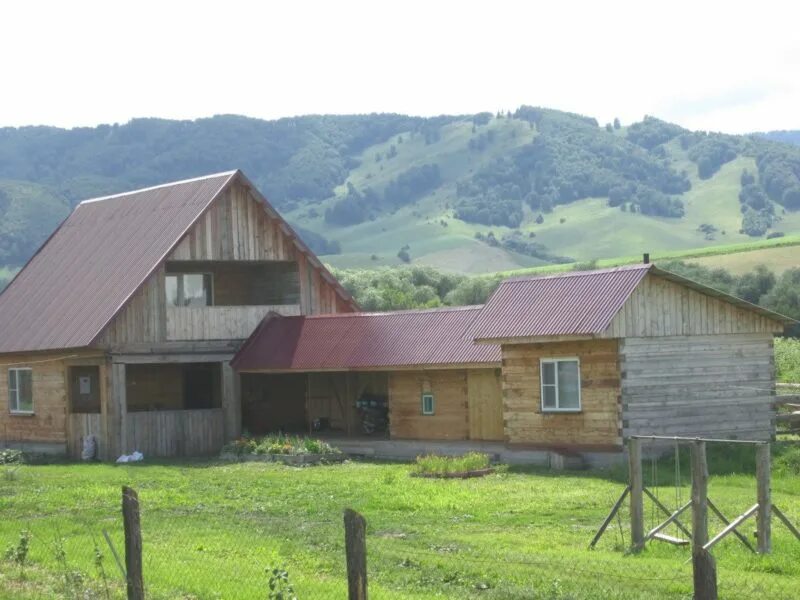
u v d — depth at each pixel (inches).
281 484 1382.9
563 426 1535.4
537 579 774.5
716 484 1312.7
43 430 1982.0
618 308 1475.1
